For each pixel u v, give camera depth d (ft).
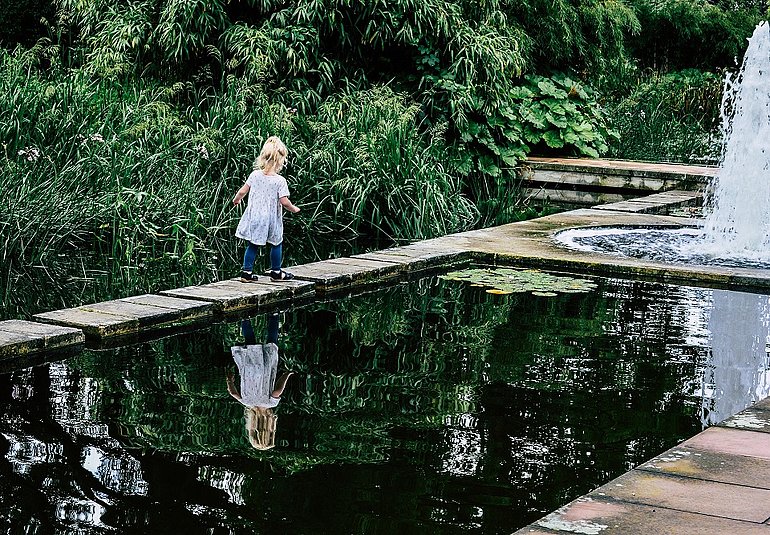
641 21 72.13
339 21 39.81
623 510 10.25
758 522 9.98
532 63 49.57
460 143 41.60
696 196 40.34
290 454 12.40
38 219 26.86
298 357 17.28
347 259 25.88
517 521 10.53
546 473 11.91
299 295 22.61
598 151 49.83
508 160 43.11
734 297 22.88
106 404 14.29
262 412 14.10
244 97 35.58
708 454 12.07
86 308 19.80
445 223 34.32
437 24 39.93
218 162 32.60
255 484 11.39
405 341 18.42
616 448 12.82
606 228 32.48
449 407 14.48
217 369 16.39
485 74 41.75
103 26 40.70
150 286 23.79
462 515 10.64
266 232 22.84
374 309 21.27
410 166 33.71
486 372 16.39
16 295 22.35
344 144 33.99
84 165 29.60
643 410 14.46
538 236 30.22
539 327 19.60
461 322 20.10
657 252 27.68
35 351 17.20
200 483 11.39
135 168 30.58
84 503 10.76
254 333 19.03
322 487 11.35
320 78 39.68
